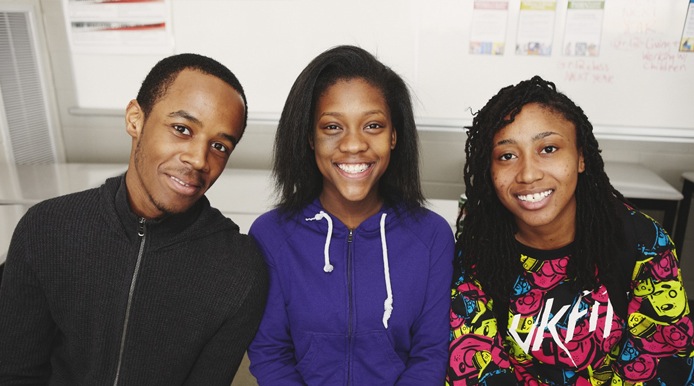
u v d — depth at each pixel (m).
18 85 2.15
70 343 0.87
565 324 0.96
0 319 0.87
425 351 1.00
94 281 0.85
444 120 2.21
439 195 2.45
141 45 2.25
